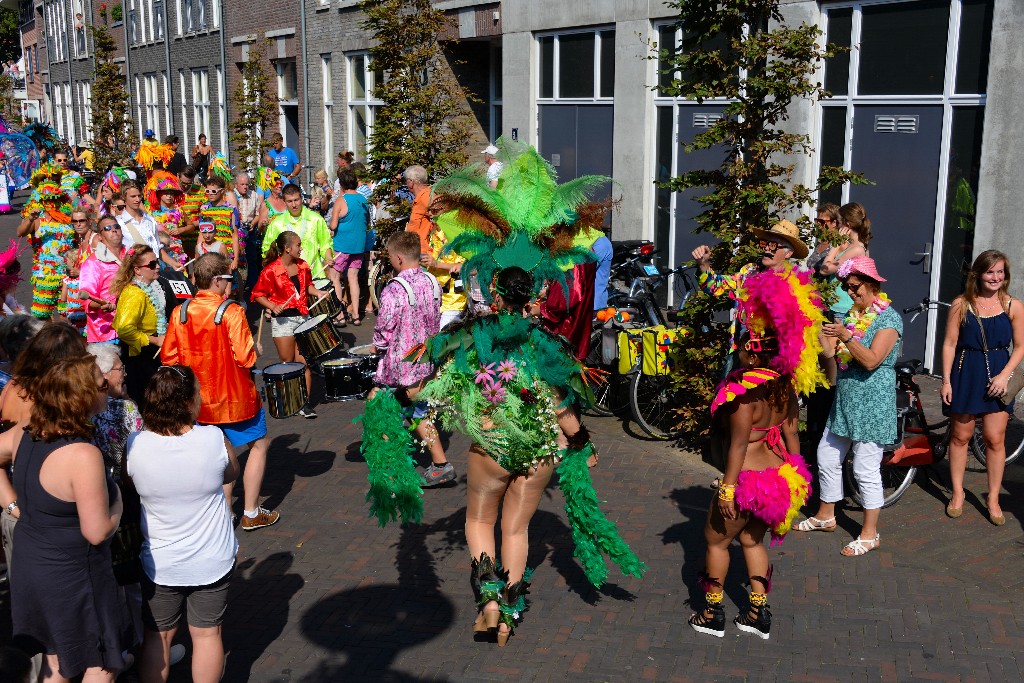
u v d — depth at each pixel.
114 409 4.66
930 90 9.38
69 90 46.94
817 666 4.76
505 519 5.08
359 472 7.59
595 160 13.79
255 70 23.06
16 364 4.11
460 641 5.08
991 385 6.18
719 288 6.97
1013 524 6.37
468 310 4.99
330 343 8.41
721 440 4.90
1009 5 8.48
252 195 13.91
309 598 5.56
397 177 12.77
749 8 7.34
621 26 12.77
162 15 32.31
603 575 5.16
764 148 7.26
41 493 3.86
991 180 8.77
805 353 4.70
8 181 27.17
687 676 4.71
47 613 3.91
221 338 6.04
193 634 4.34
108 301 7.85
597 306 8.70
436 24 13.09
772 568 5.17
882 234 9.93
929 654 4.84
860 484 5.98
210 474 4.20
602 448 7.96
